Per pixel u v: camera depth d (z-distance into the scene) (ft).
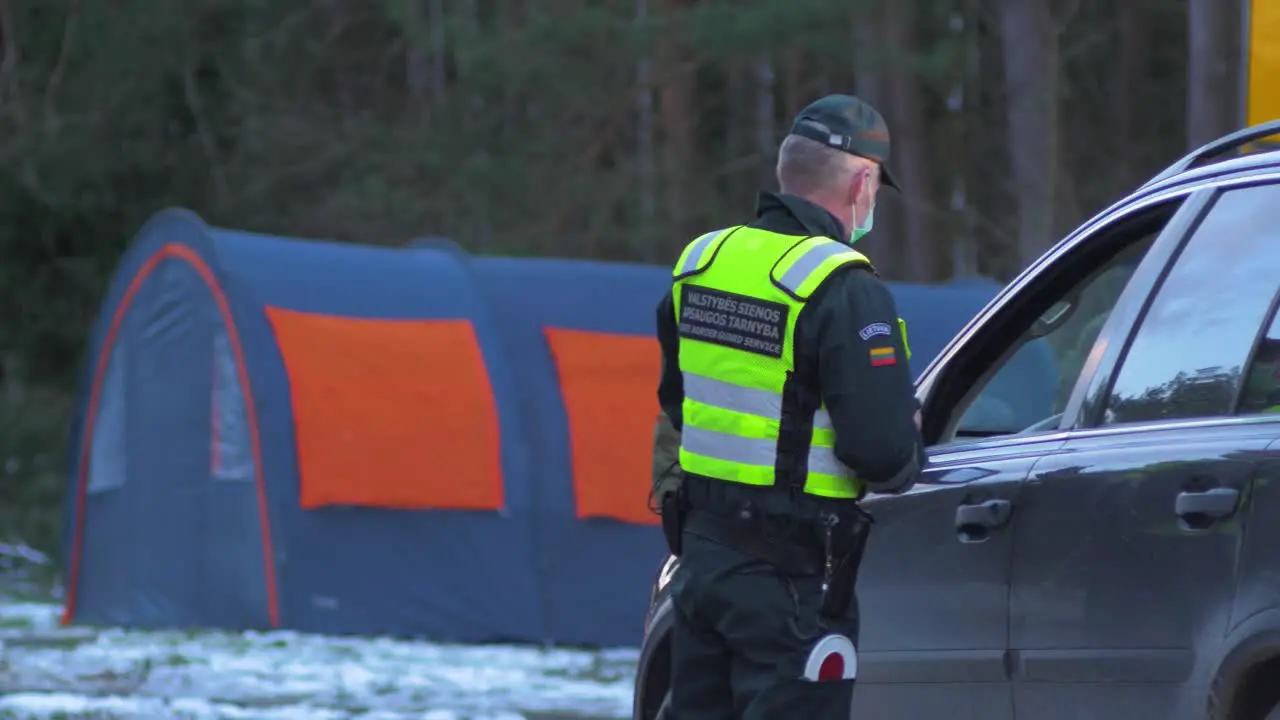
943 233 353.31
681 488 51.24
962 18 351.05
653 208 308.60
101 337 172.96
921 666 55.72
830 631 49.57
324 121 355.15
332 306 164.96
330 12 378.12
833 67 279.49
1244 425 47.16
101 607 171.53
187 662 135.85
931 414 59.72
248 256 164.04
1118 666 48.73
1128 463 49.60
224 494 161.89
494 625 160.56
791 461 49.08
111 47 361.51
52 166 362.12
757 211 51.96
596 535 164.04
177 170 371.35
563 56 276.82
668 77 287.89
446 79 372.17
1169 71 406.62
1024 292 58.18
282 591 157.69
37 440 342.23
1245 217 50.55
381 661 140.77
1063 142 400.47
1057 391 69.10
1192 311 50.65
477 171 297.12
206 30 366.22
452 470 161.79
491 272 173.47
